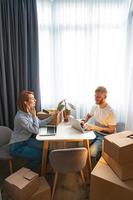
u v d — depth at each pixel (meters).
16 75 2.96
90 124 2.50
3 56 2.84
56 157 1.75
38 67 2.94
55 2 2.89
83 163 1.85
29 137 2.27
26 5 2.78
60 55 3.02
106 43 3.00
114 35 2.98
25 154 2.16
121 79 3.10
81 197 2.06
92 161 2.40
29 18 2.82
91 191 1.77
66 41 3.00
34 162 2.49
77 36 2.97
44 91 3.14
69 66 3.07
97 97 2.45
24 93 2.32
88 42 2.98
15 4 2.75
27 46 2.92
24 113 2.29
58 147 2.47
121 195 1.61
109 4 2.89
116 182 1.63
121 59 3.05
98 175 1.71
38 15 2.92
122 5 2.90
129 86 3.08
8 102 3.04
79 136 2.02
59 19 2.94
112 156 1.69
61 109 2.49
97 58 3.03
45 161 2.12
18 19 2.82
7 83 3.00
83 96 3.14
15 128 2.30
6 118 3.00
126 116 3.15
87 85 3.11
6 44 2.87
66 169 1.81
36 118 2.35
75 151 1.74
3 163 2.74
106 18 2.94
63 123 2.46
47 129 2.25
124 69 3.06
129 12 2.88
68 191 2.15
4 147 2.35
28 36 2.90
